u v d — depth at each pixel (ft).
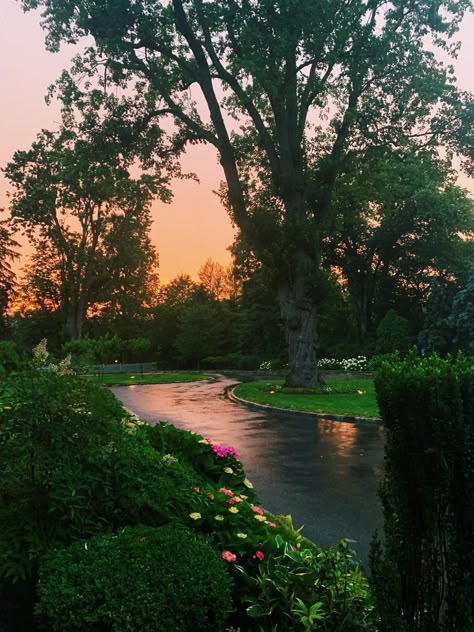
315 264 88.28
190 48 89.61
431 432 7.93
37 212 121.60
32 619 10.59
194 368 203.92
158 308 217.15
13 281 199.72
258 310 191.11
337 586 10.27
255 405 66.95
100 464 12.12
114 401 13.57
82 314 172.86
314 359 88.17
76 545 10.27
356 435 44.37
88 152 90.22
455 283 162.71
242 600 10.26
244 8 74.38
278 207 104.47
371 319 184.24
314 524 21.29
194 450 18.02
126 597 8.76
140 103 95.40
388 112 91.20
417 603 8.15
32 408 11.71
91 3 78.23
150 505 12.14
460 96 89.71
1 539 11.02
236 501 13.75
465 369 8.07
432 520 7.96
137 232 181.06
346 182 103.24
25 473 12.22
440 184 142.92
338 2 72.54
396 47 83.82
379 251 175.32
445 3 83.82
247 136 103.71
